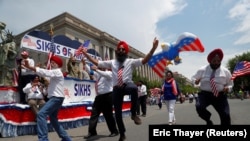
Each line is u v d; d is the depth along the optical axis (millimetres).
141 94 13273
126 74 5359
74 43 11203
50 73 5465
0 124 7227
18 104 7805
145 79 60781
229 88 4930
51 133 7859
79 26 52438
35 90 7855
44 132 5297
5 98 8172
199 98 5113
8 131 7312
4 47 9234
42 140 5242
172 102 8812
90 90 11453
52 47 9680
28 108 7801
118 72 5363
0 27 9609
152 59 9289
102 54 60781
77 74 12031
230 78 4957
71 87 10062
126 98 13383
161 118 11445
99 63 5781
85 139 6555
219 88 4922
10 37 9812
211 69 4977
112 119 6906
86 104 10094
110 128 6910
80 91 10664
